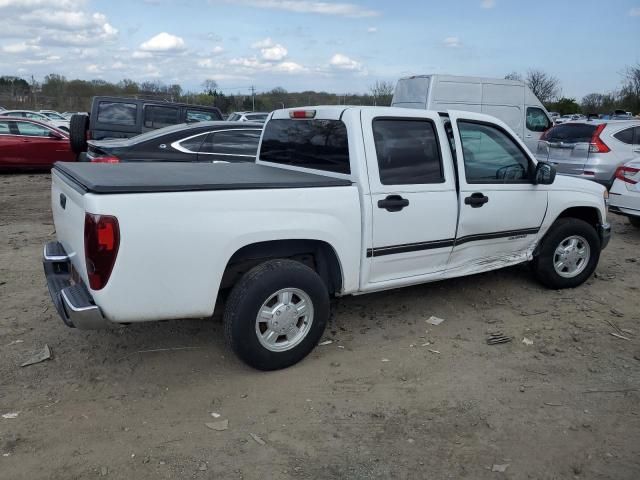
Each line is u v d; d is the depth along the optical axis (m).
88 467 2.97
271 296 3.80
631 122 10.53
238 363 4.12
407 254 4.47
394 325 4.84
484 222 4.89
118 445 3.15
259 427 3.35
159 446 3.15
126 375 3.93
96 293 3.30
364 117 4.20
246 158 7.96
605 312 5.19
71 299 3.43
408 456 3.11
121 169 4.30
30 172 14.88
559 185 5.48
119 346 4.36
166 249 3.38
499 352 4.37
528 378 3.97
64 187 3.89
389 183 4.28
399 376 3.97
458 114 4.71
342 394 3.73
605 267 6.68
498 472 2.98
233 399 3.65
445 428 3.37
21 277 5.91
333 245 4.02
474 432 3.33
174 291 3.46
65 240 4.00
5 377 3.87
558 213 5.46
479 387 3.84
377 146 4.23
